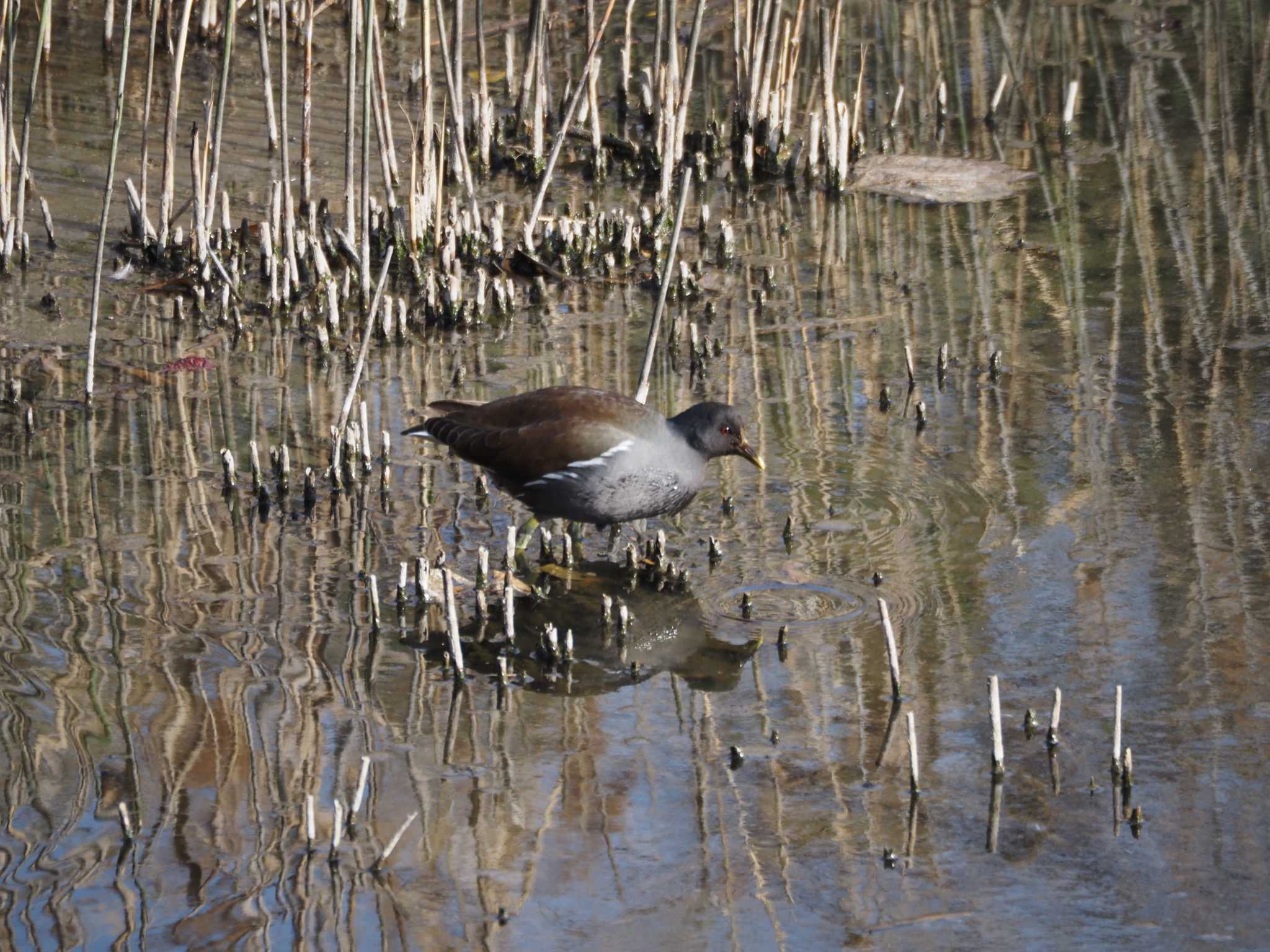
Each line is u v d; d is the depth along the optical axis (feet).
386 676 33.63
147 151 64.23
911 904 26.84
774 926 26.27
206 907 26.35
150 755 30.37
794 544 39.68
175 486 42.34
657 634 35.68
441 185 63.77
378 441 45.80
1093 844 28.30
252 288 57.72
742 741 31.53
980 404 47.98
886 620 32.45
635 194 68.54
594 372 51.16
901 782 30.17
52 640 34.32
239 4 83.56
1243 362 50.31
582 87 58.08
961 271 59.57
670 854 28.09
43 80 73.77
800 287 58.65
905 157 71.36
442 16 59.52
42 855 27.50
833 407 48.06
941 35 86.79
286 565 38.29
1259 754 30.68
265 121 71.20
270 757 30.53
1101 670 33.71
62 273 57.11
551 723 32.14
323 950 25.49
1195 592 36.70
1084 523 40.24
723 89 78.89
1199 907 26.68
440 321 55.26
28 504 40.91
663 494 38.01
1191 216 63.87
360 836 28.30
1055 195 67.00
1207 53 82.58
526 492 38.37
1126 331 53.31
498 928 26.16
